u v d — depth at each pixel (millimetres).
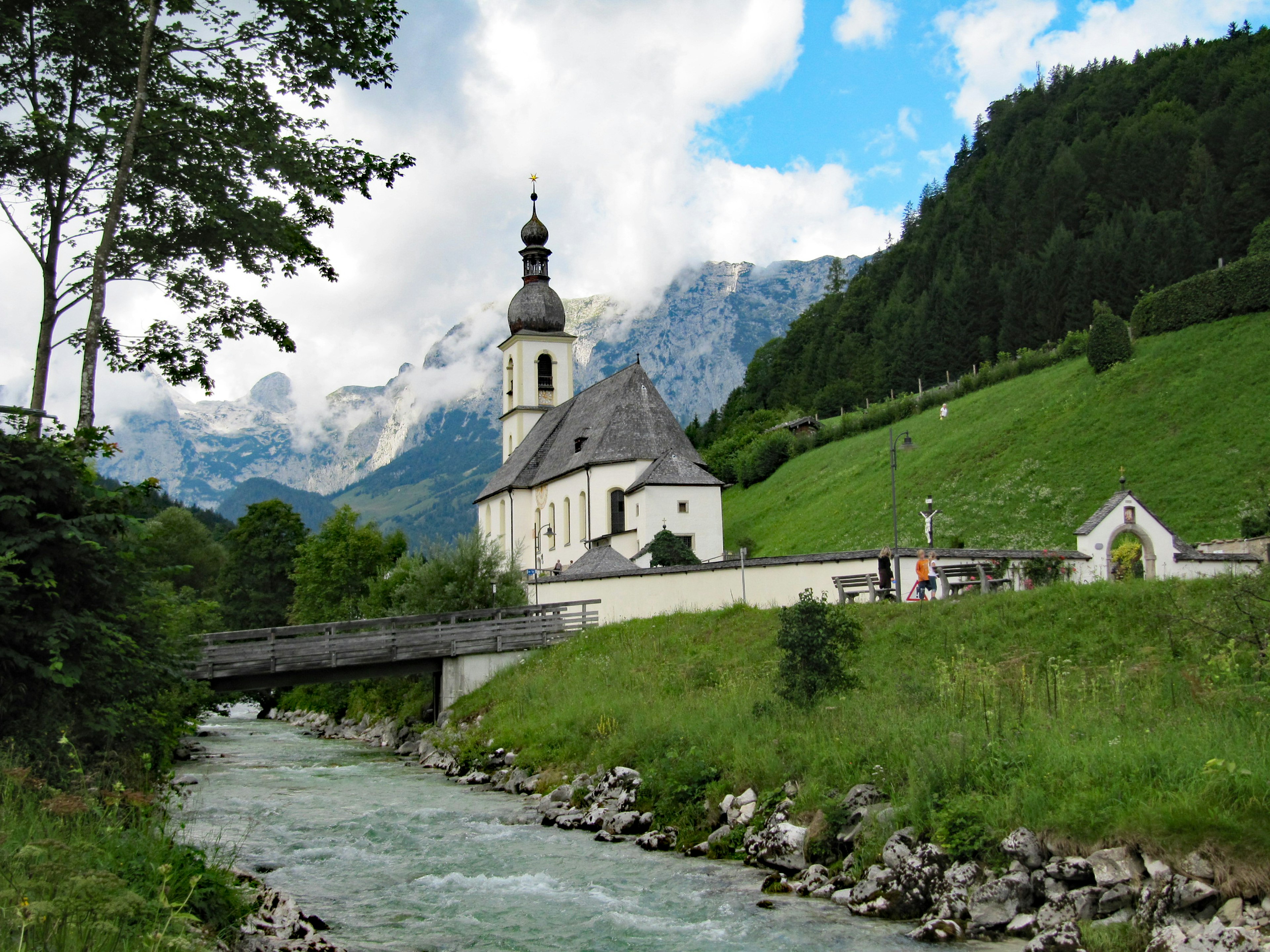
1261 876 12875
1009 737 18438
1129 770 15945
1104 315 71875
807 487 86938
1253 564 36062
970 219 163000
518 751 30844
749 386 177250
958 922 14508
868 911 15391
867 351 143500
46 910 8805
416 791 28953
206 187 23688
